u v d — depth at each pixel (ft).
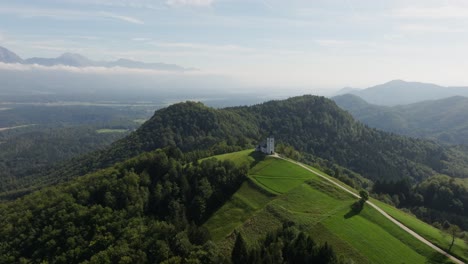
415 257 284.61
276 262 243.60
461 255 289.53
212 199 384.88
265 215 341.00
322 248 251.19
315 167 535.19
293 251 254.06
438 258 284.00
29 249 328.08
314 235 301.22
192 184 401.49
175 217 339.57
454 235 323.37
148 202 375.45
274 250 250.98
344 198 376.07
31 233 339.36
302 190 386.32
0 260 316.81
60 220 346.54
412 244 301.63
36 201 405.80
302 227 311.88
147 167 428.97
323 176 437.17
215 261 257.14
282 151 562.25
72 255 306.35
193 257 263.70
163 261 265.95
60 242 324.39
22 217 366.84
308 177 424.87
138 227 325.21
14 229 351.05
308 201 363.97
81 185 415.03
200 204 368.27
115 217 344.69
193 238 298.35
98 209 352.69
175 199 380.78
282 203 358.02
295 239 264.93
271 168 449.06
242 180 418.51
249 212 357.00
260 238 292.20
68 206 366.84
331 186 401.29
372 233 311.06
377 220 336.29
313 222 319.27
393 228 324.19
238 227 328.49
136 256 280.51
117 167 455.63
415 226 333.01
